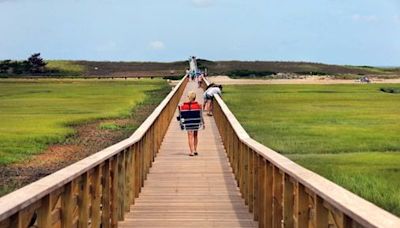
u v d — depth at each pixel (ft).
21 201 16.75
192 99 70.18
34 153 82.79
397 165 68.03
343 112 155.02
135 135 47.09
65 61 594.65
